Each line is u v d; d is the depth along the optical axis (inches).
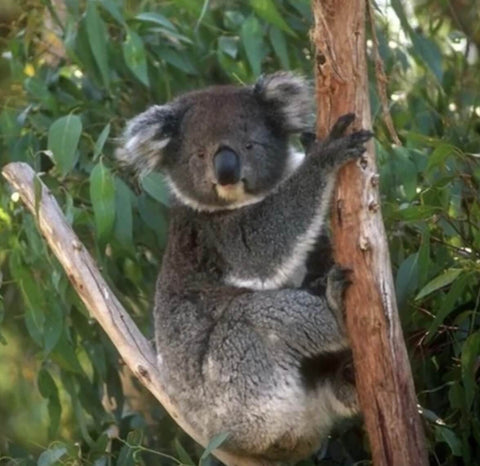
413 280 404.8
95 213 437.7
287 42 499.8
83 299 414.3
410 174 434.6
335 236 358.0
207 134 410.9
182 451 407.8
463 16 565.3
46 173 478.9
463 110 515.8
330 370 393.1
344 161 353.1
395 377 350.9
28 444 518.0
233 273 401.7
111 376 477.1
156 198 438.9
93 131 493.7
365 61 353.1
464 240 420.2
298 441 394.3
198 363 400.2
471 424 414.0
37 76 498.6
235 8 509.4
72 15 490.3
